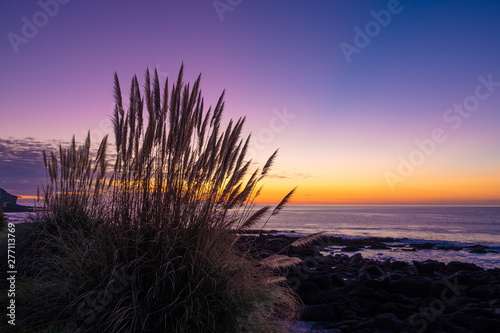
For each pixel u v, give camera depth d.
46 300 3.45
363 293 5.20
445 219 81.38
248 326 3.19
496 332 3.87
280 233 31.30
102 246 3.56
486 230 41.78
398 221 70.00
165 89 3.67
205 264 3.40
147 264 3.30
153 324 3.05
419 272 8.38
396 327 3.99
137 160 3.82
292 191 3.77
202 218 3.63
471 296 5.38
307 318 4.58
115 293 3.20
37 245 5.14
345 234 34.06
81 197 6.22
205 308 3.18
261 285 3.72
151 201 3.65
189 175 3.68
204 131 3.81
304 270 6.95
